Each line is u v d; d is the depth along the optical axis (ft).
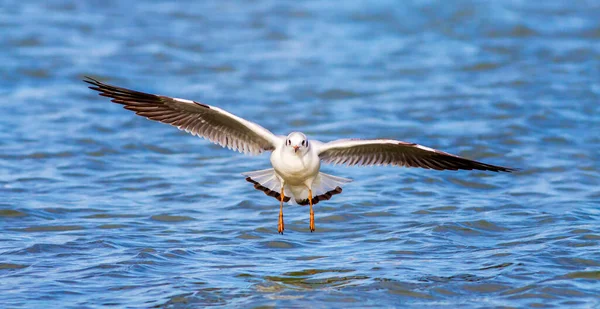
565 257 39.50
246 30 109.91
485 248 41.75
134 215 48.16
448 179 56.29
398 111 76.18
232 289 36.01
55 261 39.60
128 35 104.99
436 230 44.70
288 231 45.50
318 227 46.29
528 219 46.85
